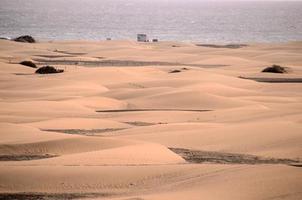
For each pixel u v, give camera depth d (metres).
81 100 123.94
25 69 180.12
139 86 150.88
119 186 57.84
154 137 85.06
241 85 155.62
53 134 81.62
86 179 59.59
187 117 106.56
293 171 57.72
